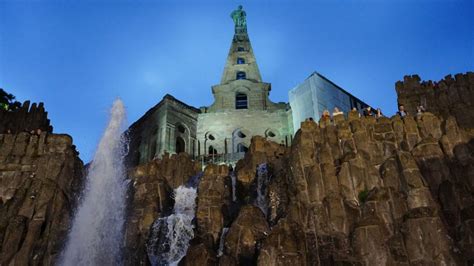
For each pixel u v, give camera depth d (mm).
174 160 42500
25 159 35031
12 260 28438
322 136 33781
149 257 32250
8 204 31484
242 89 64000
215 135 58219
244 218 29516
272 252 25609
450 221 27172
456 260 24328
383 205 27703
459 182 29156
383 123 33625
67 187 33906
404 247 25516
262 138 41188
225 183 36500
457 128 32281
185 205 37688
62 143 36031
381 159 31719
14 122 50531
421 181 28031
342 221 27828
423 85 45219
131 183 38438
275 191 32875
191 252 26969
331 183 29812
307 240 27516
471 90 42562
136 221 34188
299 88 57344
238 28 77750
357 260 25719
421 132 33188
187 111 59062
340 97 57531
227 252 28312
